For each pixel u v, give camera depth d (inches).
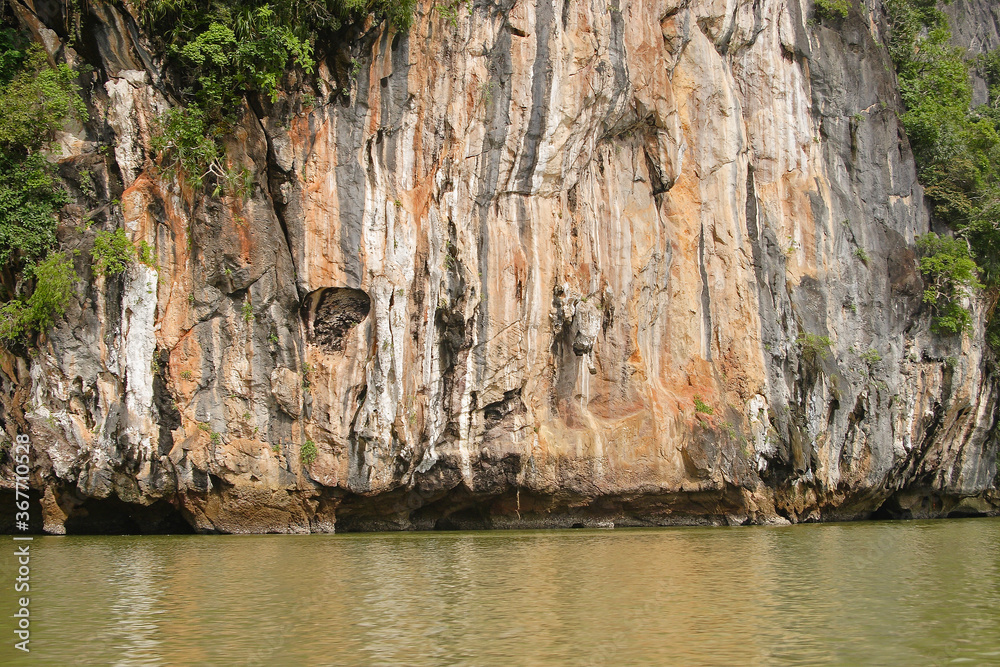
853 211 1317.7
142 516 943.0
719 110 1216.8
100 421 898.1
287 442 949.2
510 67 1050.7
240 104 947.3
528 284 1048.8
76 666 389.1
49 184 901.2
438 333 1011.9
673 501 1097.4
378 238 985.5
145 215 923.4
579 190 1099.9
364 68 995.3
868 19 1486.2
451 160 1026.1
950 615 504.7
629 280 1119.6
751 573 652.7
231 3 932.0
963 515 1534.2
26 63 924.0
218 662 394.3
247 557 723.4
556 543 850.1
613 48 1101.1
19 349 896.3
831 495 1262.3
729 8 1227.2
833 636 450.0
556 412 1075.9
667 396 1117.7
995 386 1477.6
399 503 1012.5
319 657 402.0
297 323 965.8
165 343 919.7
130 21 932.6
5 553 738.8
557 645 423.8
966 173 1454.2
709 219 1197.1
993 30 1939.0
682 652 415.2
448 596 544.1
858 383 1266.0
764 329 1192.8
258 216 954.1
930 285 1371.8
